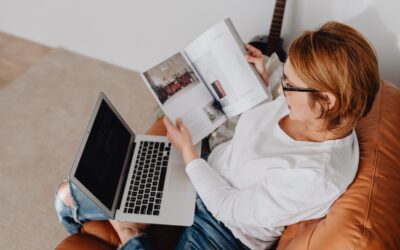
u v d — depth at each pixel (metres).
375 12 1.34
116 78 2.18
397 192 0.79
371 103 0.77
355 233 0.72
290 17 1.55
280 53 1.54
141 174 1.16
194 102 1.15
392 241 0.72
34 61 2.25
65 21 2.15
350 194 0.80
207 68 1.13
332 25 0.76
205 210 1.09
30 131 1.91
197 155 1.09
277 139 0.94
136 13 1.91
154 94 1.12
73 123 1.96
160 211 1.07
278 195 0.85
